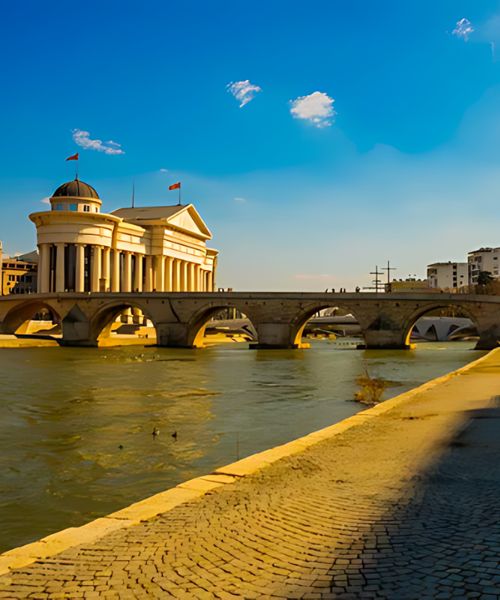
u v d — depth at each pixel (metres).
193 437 28.33
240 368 67.25
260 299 104.56
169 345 110.50
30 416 34.78
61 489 19.92
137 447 26.22
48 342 117.50
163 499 11.31
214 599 6.85
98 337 119.31
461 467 13.59
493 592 6.74
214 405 38.97
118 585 7.31
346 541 8.68
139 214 182.50
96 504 18.33
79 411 36.56
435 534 8.84
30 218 149.88
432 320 171.88
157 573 7.66
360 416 22.09
